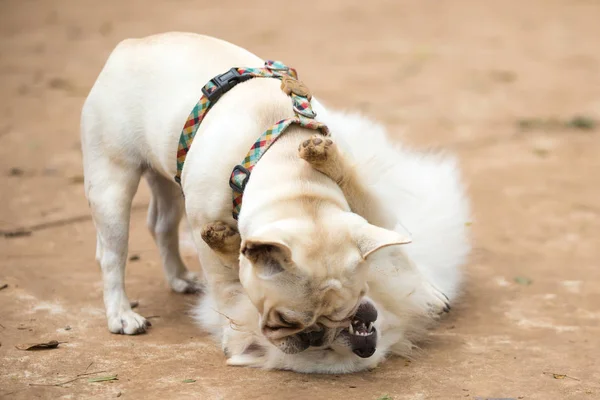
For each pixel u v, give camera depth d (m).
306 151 6.17
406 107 17.73
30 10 30.20
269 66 7.39
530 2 30.91
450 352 7.36
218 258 6.89
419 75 20.80
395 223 6.89
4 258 9.67
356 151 7.46
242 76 7.12
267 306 5.79
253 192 6.23
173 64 7.43
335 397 6.36
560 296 8.74
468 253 9.27
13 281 8.92
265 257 5.63
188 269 9.53
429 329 7.94
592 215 11.45
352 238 5.85
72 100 18.45
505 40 24.83
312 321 5.81
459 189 9.63
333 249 5.76
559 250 10.17
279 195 6.09
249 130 6.69
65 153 14.58
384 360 7.17
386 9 30.41
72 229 10.84
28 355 7.13
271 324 5.89
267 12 29.70
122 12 29.58
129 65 7.61
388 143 8.88
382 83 19.95
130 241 10.72
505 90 19.25
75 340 7.53
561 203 11.97
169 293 8.92
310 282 5.68
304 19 28.50
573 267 9.59
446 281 8.55
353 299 5.87
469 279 9.28
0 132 15.88
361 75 20.75
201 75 7.30
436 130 15.98
